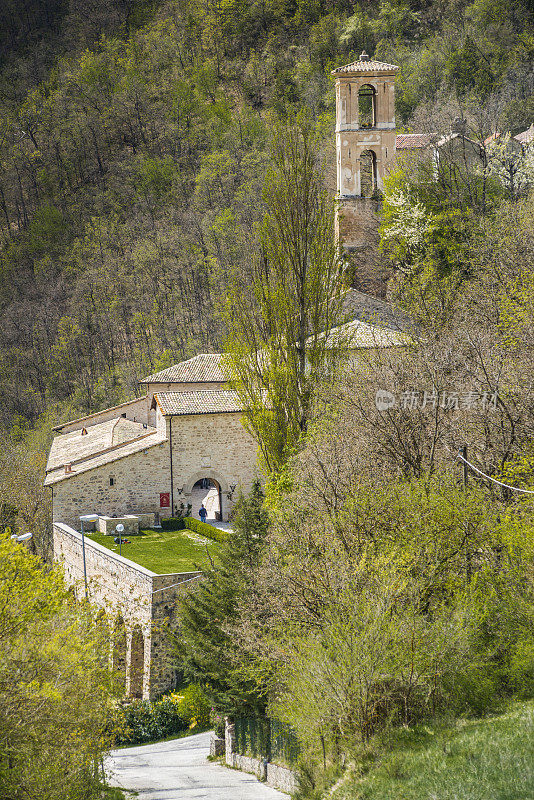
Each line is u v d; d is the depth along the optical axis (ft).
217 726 112.16
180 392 195.42
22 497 247.70
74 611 76.89
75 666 66.33
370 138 198.90
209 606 104.94
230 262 364.17
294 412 137.69
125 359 371.76
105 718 75.51
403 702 70.59
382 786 59.98
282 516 90.07
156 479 188.75
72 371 380.37
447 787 55.47
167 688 136.67
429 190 212.43
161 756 113.09
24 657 63.10
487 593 75.10
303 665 69.15
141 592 138.51
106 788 78.89
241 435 191.42
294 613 76.69
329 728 70.49
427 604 73.82
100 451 200.75
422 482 82.02
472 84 386.11
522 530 74.59
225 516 190.60
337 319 144.46
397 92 402.11
